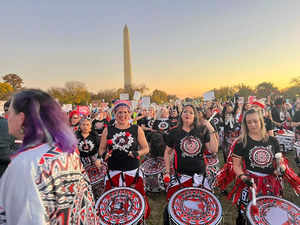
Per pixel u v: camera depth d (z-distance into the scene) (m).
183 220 1.79
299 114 5.27
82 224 1.11
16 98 1.01
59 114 1.08
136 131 2.57
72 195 1.05
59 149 1.02
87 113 3.85
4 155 2.30
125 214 1.89
